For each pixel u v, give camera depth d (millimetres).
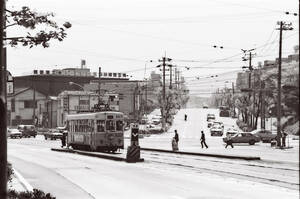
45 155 43500
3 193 4223
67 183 20391
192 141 75938
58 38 11445
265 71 100875
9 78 20109
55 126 133250
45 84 166500
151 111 163125
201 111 193750
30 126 107125
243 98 117875
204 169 27109
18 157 40406
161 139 85938
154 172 25531
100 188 18547
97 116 44188
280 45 53688
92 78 172250
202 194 16297
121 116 44844
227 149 52375
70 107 116188
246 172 24797
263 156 39250
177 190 17625
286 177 21906
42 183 20406
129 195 16328
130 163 32750
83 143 46812
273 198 14961
